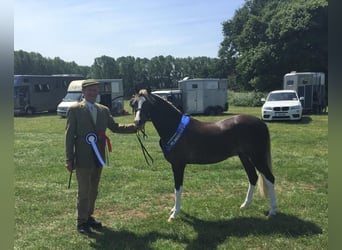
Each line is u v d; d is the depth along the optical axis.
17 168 9.38
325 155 10.49
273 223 5.29
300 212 5.71
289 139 13.60
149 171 8.86
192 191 7.12
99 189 7.30
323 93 28.00
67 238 4.98
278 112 20.06
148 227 5.31
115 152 11.55
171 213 5.86
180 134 5.45
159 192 7.12
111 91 29.94
